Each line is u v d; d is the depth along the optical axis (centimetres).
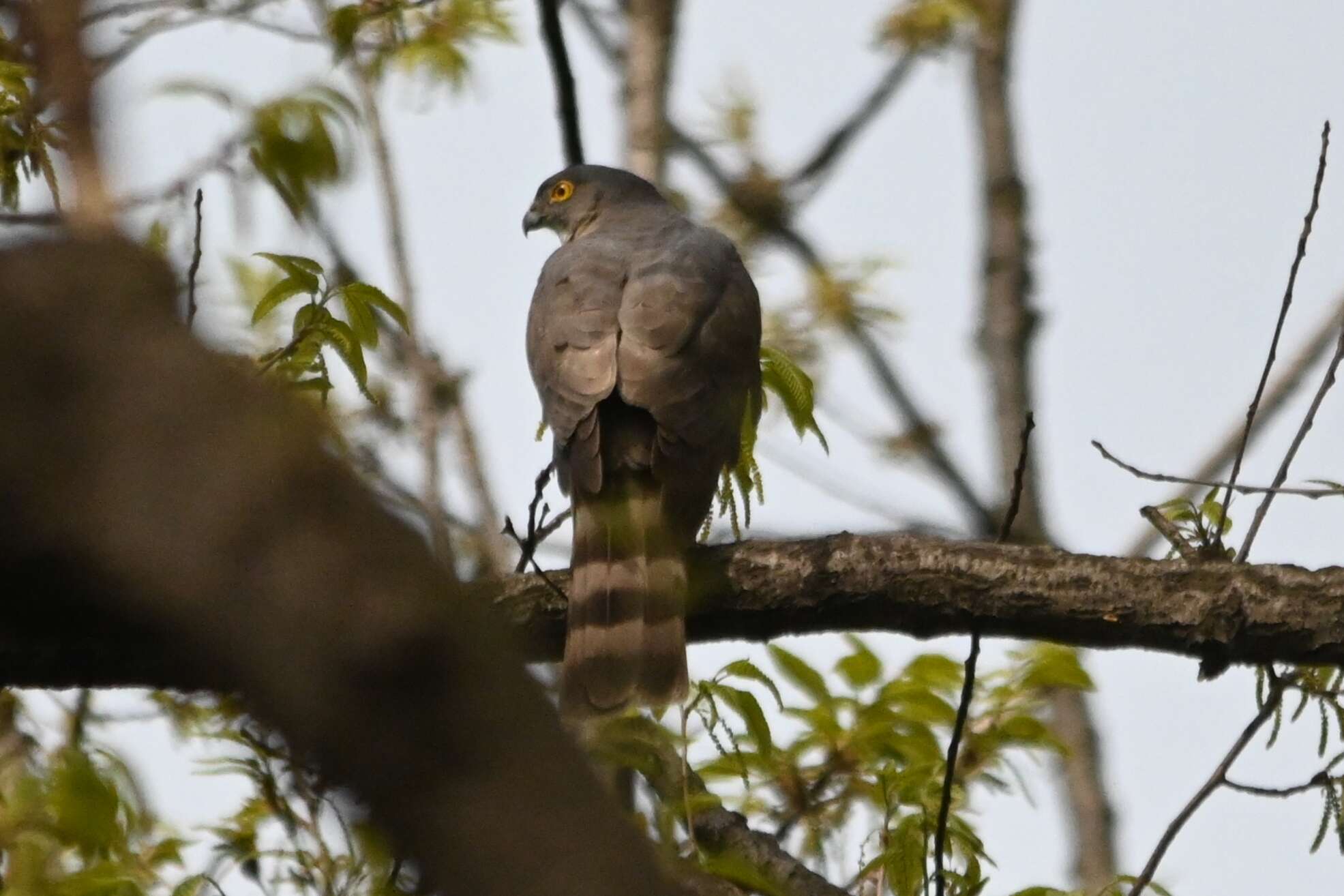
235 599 298
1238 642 791
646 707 881
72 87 418
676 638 892
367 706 298
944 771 839
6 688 790
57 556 312
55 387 310
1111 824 1341
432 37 1242
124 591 306
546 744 306
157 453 305
